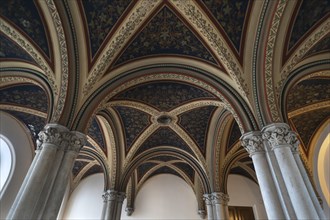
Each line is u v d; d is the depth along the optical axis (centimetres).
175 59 686
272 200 463
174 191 1332
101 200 1295
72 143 550
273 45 562
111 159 989
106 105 725
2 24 571
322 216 431
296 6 521
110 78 668
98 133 979
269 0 535
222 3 565
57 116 562
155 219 1245
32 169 495
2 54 647
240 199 1265
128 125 954
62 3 538
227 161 1001
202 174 968
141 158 1016
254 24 582
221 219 860
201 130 961
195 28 611
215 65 657
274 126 527
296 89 746
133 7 579
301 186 448
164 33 632
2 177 839
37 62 615
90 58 618
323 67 630
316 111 866
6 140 863
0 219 781
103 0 555
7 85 726
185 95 792
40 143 539
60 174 509
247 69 613
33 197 453
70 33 571
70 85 589
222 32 602
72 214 1249
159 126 954
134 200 1290
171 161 1258
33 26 567
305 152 964
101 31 602
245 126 572
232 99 621
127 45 638
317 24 562
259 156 520
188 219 1246
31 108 842
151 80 707
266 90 573
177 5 578
